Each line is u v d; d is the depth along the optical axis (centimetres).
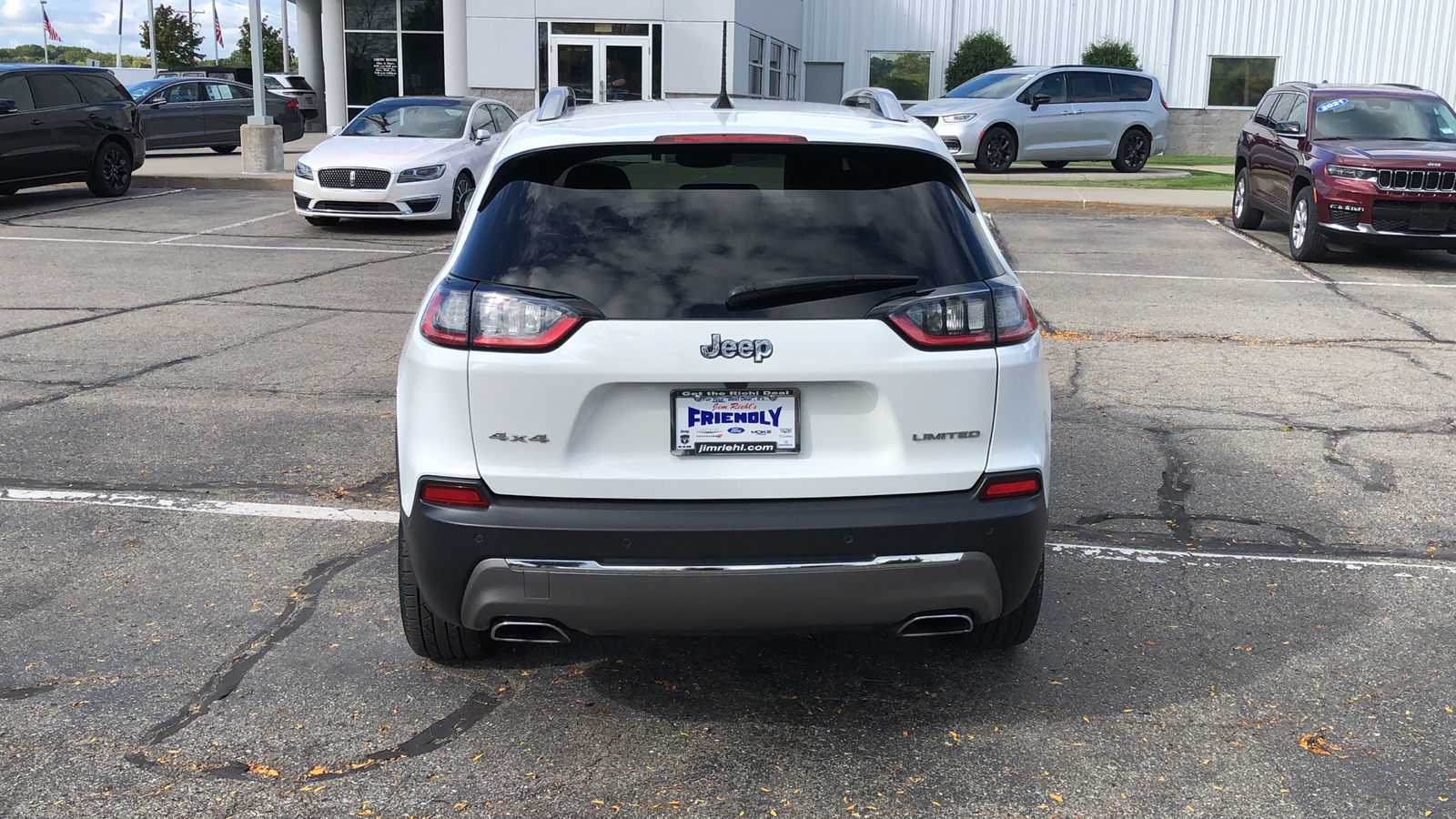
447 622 350
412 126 1543
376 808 294
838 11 3188
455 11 2841
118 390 694
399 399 329
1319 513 517
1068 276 1159
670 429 303
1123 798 302
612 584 299
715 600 300
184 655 373
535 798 300
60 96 1631
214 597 417
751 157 319
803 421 306
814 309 302
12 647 376
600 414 303
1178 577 446
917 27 3169
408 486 316
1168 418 666
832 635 398
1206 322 941
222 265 1171
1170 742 330
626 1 2605
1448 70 3081
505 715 341
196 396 686
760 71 2861
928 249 312
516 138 333
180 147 2445
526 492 304
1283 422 659
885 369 303
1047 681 366
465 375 303
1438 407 692
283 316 925
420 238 1395
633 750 323
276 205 1683
